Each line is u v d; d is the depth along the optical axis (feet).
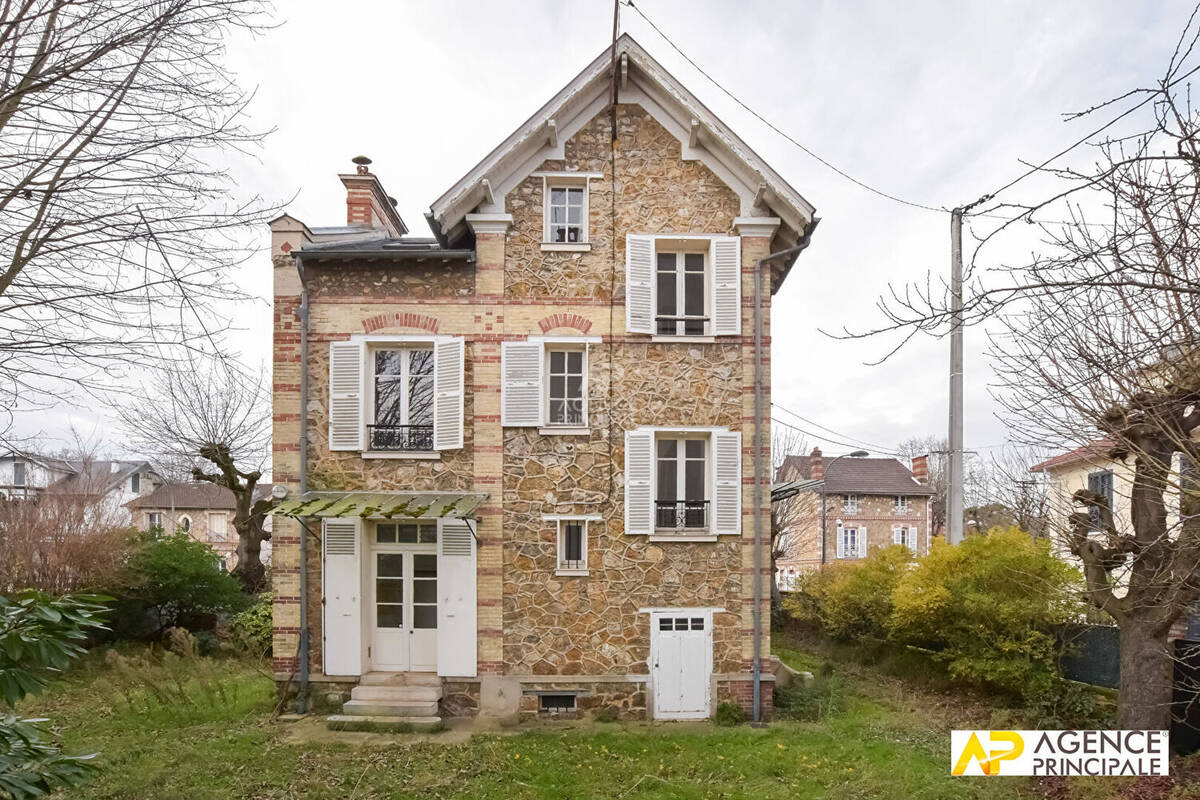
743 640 36.40
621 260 37.81
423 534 37.93
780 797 26.35
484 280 37.47
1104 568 28.66
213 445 60.23
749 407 37.35
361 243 40.73
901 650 45.47
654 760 29.81
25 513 50.72
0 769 14.29
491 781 27.68
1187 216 17.08
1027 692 34.40
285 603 36.37
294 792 26.27
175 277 21.24
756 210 38.04
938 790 26.04
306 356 37.19
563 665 36.11
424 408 38.24
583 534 37.04
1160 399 21.03
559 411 38.14
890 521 116.06
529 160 37.99
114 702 35.83
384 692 35.27
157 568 51.44
